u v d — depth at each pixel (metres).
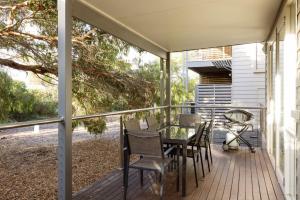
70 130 2.84
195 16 4.14
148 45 5.69
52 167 4.66
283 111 3.66
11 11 5.63
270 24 4.68
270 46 5.32
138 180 3.96
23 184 4.41
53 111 6.24
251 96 8.80
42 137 5.07
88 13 3.56
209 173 4.34
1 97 5.29
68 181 2.80
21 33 5.77
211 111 6.61
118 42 7.62
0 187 4.33
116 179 4.01
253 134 7.36
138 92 8.33
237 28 4.89
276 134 4.36
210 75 13.89
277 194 3.45
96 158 4.92
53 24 6.07
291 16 3.19
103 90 7.30
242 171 4.44
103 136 5.27
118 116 4.91
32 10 5.79
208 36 5.43
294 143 2.90
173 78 12.90
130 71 8.23
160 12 3.93
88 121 5.86
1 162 4.49
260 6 3.76
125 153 3.24
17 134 4.82
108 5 3.59
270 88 5.43
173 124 4.89
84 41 6.86
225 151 5.93
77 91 6.76
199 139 3.96
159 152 3.05
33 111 5.94
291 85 3.09
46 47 6.05
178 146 3.62
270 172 4.38
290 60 3.15
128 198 3.32
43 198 4.24
